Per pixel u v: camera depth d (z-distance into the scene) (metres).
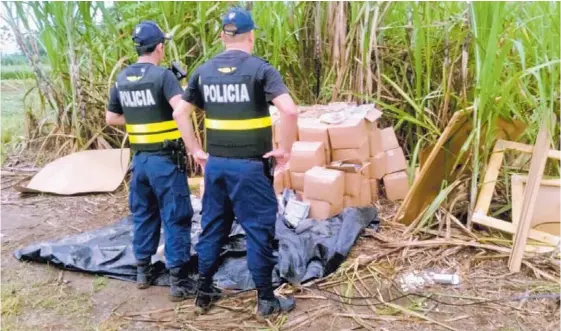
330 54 5.04
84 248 3.58
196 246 2.87
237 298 3.08
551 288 3.02
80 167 5.27
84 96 5.75
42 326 2.82
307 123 4.29
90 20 5.55
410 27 4.44
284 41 5.21
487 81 3.45
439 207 3.92
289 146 2.57
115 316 2.92
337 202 3.92
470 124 3.83
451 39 4.17
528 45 3.79
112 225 4.09
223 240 2.87
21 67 6.68
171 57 5.16
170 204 3.01
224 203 2.74
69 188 5.05
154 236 3.21
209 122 2.62
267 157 2.61
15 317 2.91
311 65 5.41
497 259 3.39
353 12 4.64
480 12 3.57
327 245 3.47
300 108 4.72
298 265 3.29
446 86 4.18
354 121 4.15
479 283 3.13
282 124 2.49
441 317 2.81
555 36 3.55
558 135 3.97
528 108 4.19
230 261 3.49
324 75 5.24
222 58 2.58
